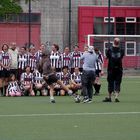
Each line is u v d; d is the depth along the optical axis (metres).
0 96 34.06
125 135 18.09
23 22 71.31
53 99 29.17
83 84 29.17
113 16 72.62
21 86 34.31
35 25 71.75
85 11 72.62
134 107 26.66
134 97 32.88
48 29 72.19
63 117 22.66
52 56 35.22
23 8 70.94
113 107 26.61
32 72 34.69
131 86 43.03
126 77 55.38
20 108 26.19
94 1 72.94
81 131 18.94
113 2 73.38
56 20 72.50
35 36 71.81
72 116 23.00
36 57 34.94
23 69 35.12
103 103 28.73
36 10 71.88
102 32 72.69
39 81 34.41
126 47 59.12
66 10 72.50
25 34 71.44
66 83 34.19
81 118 22.36
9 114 23.70
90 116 23.02
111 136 17.89
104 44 58.03
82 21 72.56
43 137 17.69
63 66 35.38
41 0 71.81
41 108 26.12
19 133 18.48
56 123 20.88
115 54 29.09
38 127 19.84
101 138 17.50
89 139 17.31
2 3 56.22
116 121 21.47
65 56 35.50
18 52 35.28
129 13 72.88
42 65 29.94
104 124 20.62
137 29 72.88
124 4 73.62
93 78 29.30
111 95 32.00
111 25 72.50
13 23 71.06
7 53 34.75
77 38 72.38
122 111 24.86
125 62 58.88
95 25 72.62
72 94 30.70
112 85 29.62
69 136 17.89
